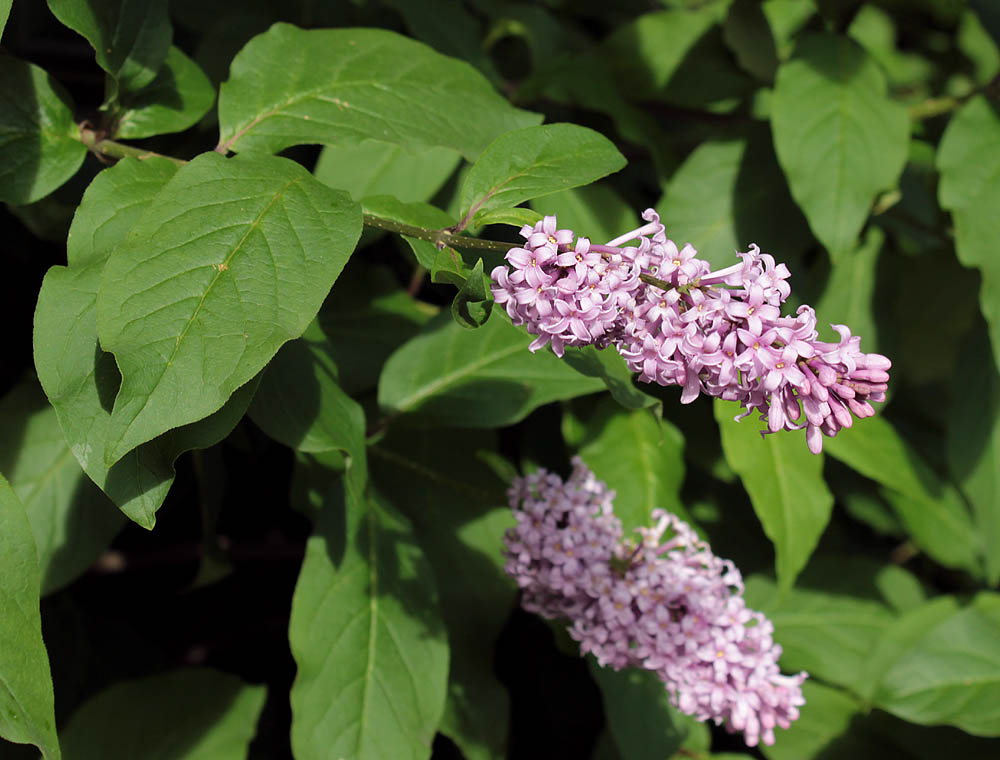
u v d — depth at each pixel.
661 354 0.52
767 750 0.75
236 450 0.78
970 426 0.76
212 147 0.72
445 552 0.70
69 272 0.54
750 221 0.74
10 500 0.52
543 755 0.82
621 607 0.62
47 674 0.52
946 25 0.78
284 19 0.77
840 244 0.68
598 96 0.75
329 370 0.62
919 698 0.71
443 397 0.68
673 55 0.80
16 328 0.75
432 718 0.63
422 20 0.75
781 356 0.51
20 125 0.58
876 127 0.69
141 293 0.51
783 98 0.69
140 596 0.84
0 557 0.52
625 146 0.80
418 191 0.70
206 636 0.85
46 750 0.52
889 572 0.79
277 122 0.59
